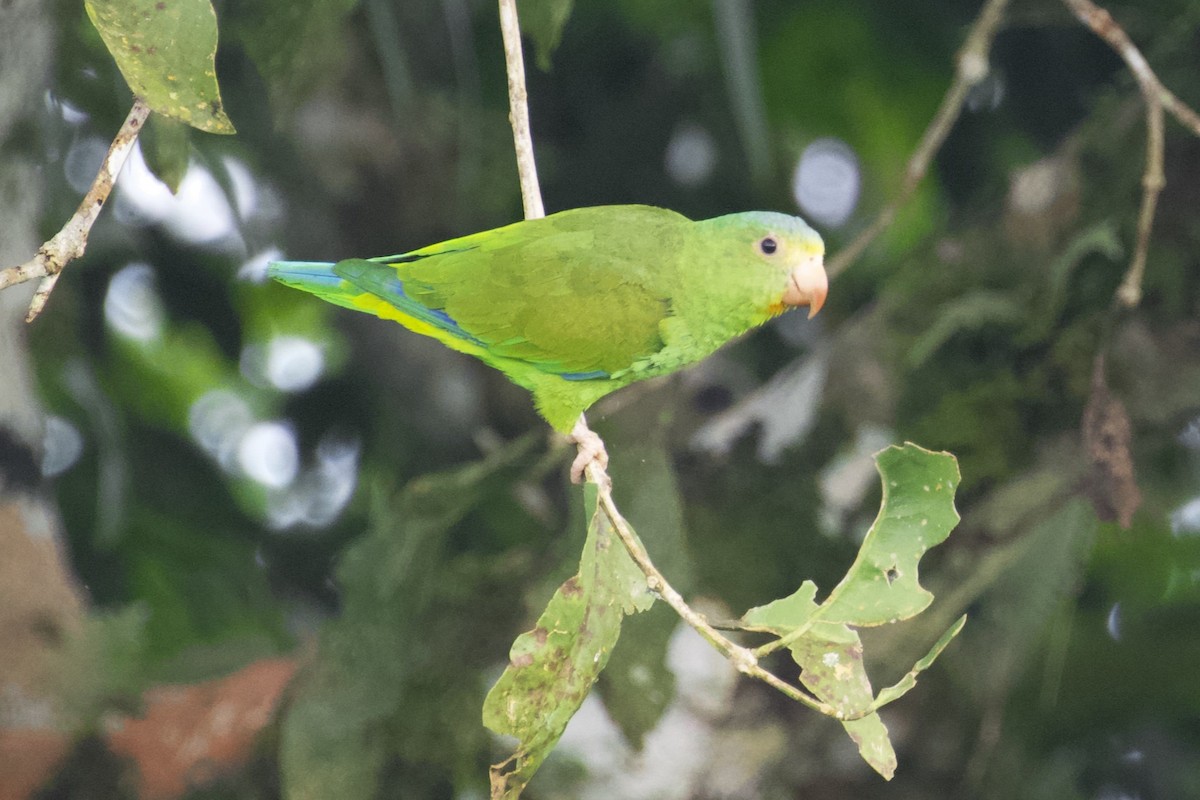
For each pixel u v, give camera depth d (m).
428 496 7.88
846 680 4.51
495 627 8.15
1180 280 8.04
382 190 10.85
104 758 7.78
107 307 11.09
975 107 10.46
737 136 10.78
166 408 11.52
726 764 7.82
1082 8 7.20
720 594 8.19
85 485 10.53
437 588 8.20
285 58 6.55
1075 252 7.87
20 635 7.70
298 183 10.65
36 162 7.63
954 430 8.19
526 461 8.05
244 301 11.50
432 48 10.70
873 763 4.44
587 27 10.78
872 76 10.26
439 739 7.97
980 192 10.18
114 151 4.41
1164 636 9.99
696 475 8.53
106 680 7.85
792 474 8.49
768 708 7.95
